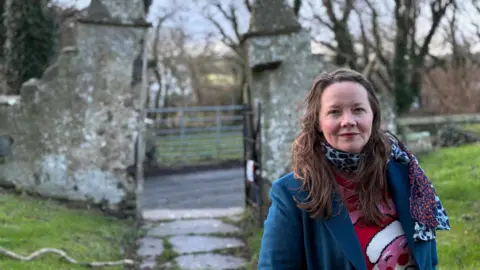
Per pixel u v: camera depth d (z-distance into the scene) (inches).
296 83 257.8
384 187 64.4
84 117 257.6
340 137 61.2
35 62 346.6
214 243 233.6
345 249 59.7
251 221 264.8
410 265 62.6
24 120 258.8
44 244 178.9
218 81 1149.1
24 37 343.6
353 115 61.4
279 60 256.4
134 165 262.1
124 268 188.2
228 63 1079.6
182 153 621.9
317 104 64.1
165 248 224.7
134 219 262.2
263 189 255.8
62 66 257.1
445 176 283.9
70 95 257.3
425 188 63.8
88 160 258.4
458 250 167.2
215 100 1127.0
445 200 235.0
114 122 259.6
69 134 257.4
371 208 62.2
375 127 65.4
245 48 275.6
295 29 257.6
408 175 65.4
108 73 258.1
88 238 204.7
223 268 198.4
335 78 63.8
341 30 524.1
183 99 1147.9
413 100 540.4
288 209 63.2
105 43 257.3
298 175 64.1
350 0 510.0
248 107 279.6
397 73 518.6
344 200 62.9
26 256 162.4
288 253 63.0
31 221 203.8
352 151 61.4
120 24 257.1
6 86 346.9
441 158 352.5
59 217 223.0
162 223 270.8
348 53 531.5
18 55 343.6
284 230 63.0
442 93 637.3
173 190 430.3
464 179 261.7
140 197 269.0
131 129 261.0
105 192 259.4
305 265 64.4
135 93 260.4
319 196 61.1
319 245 62.2
